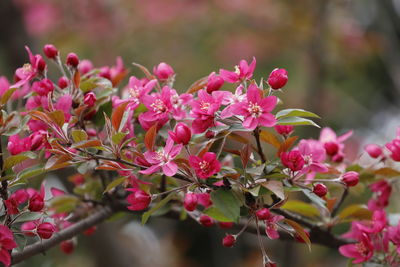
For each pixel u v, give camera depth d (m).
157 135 1.41
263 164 1.33
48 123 1.35
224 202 1.32
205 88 1.39
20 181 1.37
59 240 1.46
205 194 1.35
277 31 2.67
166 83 1.42
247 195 1.34
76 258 2.76
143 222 1.35
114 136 1.31
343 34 2.61
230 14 2.75
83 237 2.69
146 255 2.80
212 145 1.38
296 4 2.59
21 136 1.45
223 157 1.45
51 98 1.40
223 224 1.47
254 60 1.35
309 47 2.56
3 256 1.32
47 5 2.70
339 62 2.72
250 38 2.76
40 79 1.42
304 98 2.68
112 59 2.82
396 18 2.62
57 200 1.51
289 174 1.36
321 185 1.35
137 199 1.34
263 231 1.47
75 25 2.74
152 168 1.31
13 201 1.35
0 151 1.38
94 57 2.82
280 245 2.82
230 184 1.33
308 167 1.36
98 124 1.42
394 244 1.41
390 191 1.50
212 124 1.33
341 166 1.49
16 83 1.42
